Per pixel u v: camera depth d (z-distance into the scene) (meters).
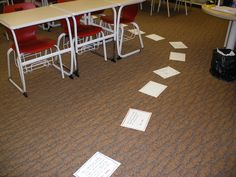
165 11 5.46
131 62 3.24
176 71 3.03
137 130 2.11
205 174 1.72
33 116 2.26
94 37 3.55
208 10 2.76
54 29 4.30
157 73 2.97
